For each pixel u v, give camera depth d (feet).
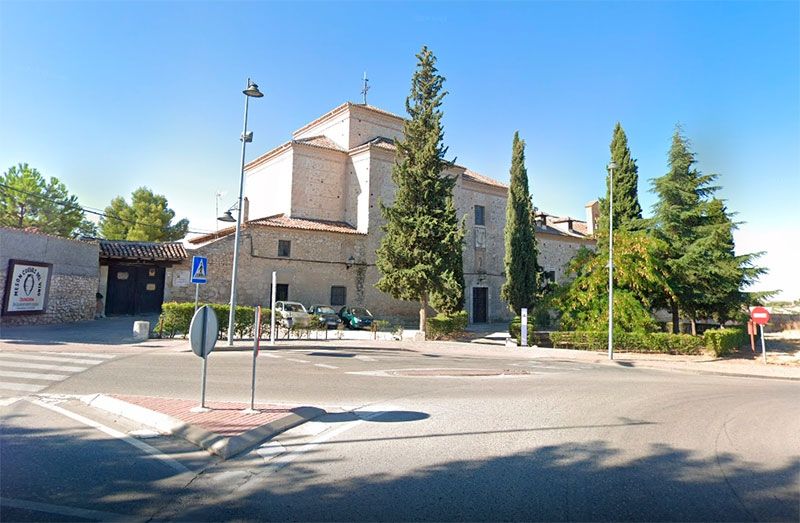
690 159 80.64
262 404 25.41
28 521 12.03
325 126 115.14
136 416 21.97
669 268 75.82
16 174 104.94
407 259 73.72
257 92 55.98
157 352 47.03
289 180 98.99
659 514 13.19
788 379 48.52
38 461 16.38
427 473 16.15
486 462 17.38
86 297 71.92
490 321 117.19
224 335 61.57
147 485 14.58
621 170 87.51
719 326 94.89
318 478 15.52
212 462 16.78
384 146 101.30
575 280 75.92
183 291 81.66
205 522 12.23
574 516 12.96
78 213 113.29
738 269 76.89
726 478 16.15
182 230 135.74
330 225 97.55
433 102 76.89
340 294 94.17
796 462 17.97
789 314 128.57
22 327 58.65
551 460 17.72
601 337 68.85
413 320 102.06
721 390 36.40
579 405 28.14
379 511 13.07
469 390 32.71
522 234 91.71
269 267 87.40
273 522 12.28
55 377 31.68
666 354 67.10
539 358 60.34
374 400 28.37
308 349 58.44
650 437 21.15
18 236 58.54
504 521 12.59
